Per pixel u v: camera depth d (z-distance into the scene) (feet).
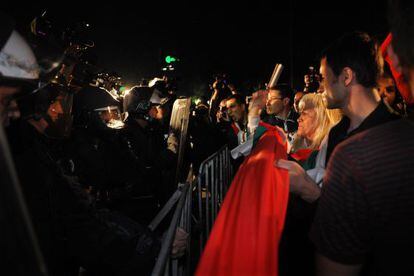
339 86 5.40
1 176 1.63
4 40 3.48
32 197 4.53
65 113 6.23
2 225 1.65
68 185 5.21
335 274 3.47
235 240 3.89
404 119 3.28
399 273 3.14
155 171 12.03
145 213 10.95
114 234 5.32
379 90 5.67
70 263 5.62
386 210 3.11
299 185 5.17
